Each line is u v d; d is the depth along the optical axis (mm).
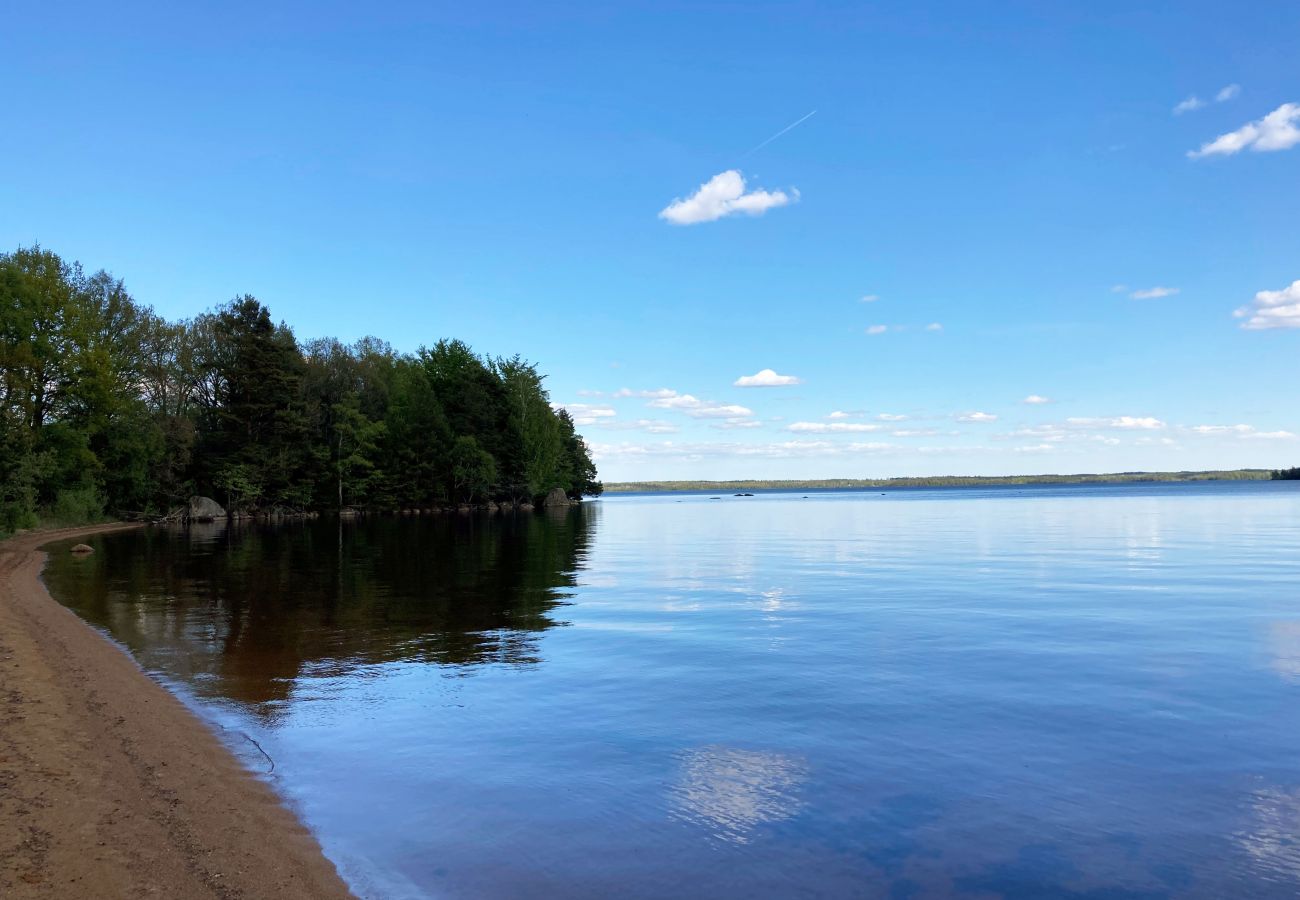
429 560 31562
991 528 49188
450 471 87375
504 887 5789
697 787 7609
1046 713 9797
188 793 7426
